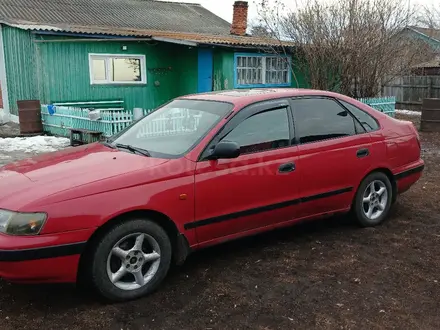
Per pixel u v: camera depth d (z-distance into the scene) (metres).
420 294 3.58
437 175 7.74
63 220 3.14
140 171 3.52
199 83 15.38
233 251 4.41
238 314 3.28
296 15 14.73
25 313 3.29
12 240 3.06
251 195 4.02
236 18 19.61
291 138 4.34
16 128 14.15
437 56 20.30
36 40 13.08
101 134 10.59
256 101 4.28
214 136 3.91
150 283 3.54
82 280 3.47
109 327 3.11
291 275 3.89
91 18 18.31
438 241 4.69
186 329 3.09
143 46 15.02
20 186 3.39
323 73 14.64
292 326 3.12
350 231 4.95
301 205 4.39
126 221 3.41
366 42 14.18
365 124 4.95
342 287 3.68
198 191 3.71
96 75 14.28
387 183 5.14
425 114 13.45
